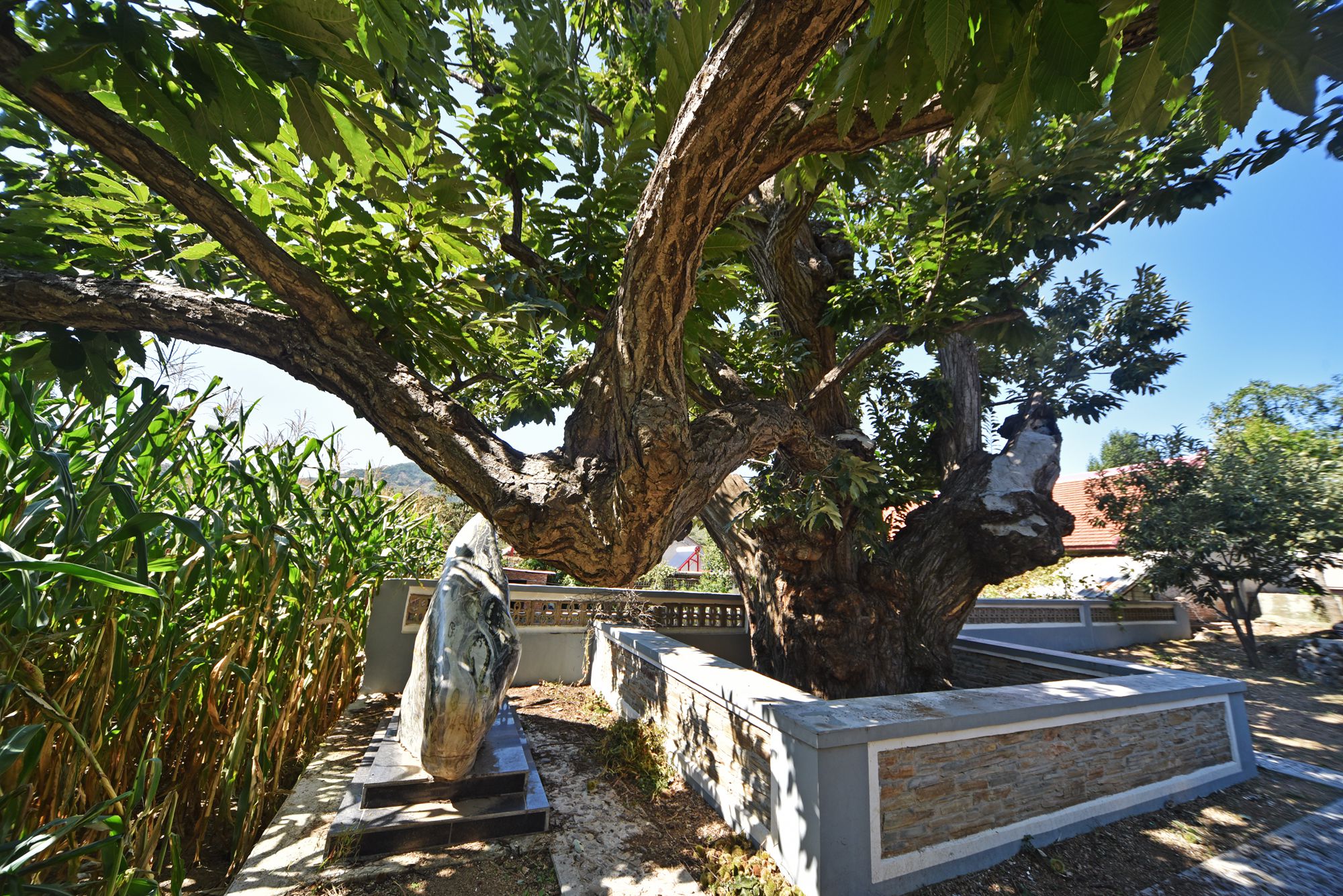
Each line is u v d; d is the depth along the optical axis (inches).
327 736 186.5
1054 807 150.0
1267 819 164.4
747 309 261.0
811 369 237.9
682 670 185.2
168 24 60.1
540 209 149.9
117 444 73.0
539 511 84.2
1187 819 161.8
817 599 236.5
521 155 142.4
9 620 72.2
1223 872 135.5
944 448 295.9
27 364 88.7
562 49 156.7
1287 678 350.3
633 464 79.5
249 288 114.4
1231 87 48.8
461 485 88.8
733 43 66.7
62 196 95.0
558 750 198.4
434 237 97.7
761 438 117.1
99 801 100.0
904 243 207.9
